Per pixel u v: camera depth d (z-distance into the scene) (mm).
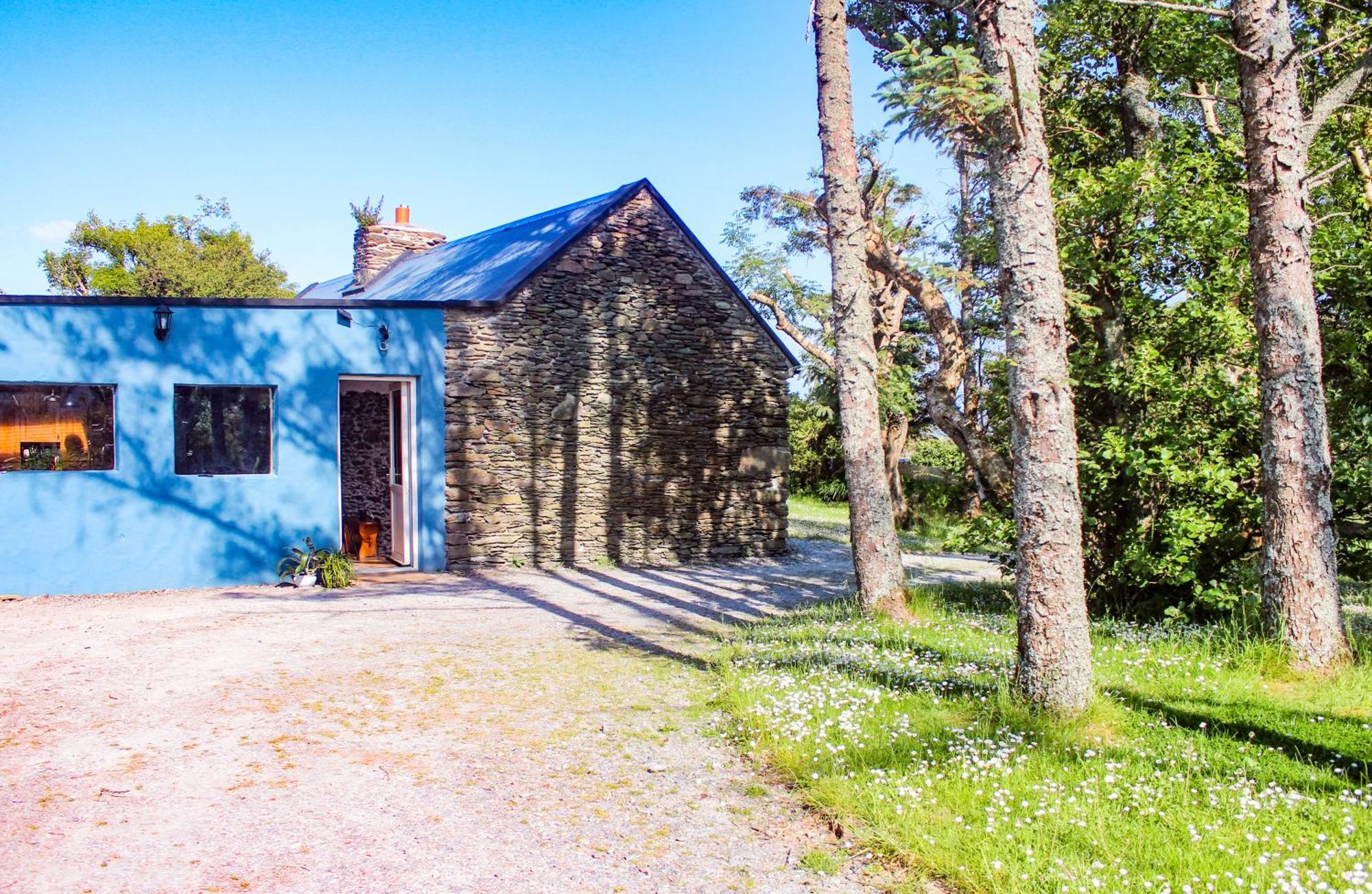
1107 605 9414
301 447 11797
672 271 15148
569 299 14180
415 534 12992
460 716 6051
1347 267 8828
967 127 5719
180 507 11062
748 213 23422
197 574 11180
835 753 5121
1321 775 4676
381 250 20656
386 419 16109
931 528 25875
